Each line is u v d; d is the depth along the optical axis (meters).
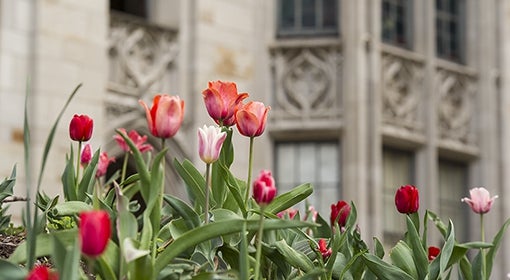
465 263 5.46
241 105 4.88
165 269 4.17
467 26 21.28
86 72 16.55
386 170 19.83
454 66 20.66
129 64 17.27
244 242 4.08
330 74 19.23
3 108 15.61
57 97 16.11
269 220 4.18
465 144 20.69
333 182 19.36
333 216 5.74
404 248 4.97
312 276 4.48
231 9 18.77
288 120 19.17
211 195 5.07
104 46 16.83
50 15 16.23
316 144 19.44
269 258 4.89
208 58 18.30
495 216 20.80
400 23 20.36
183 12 18.25
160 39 17.84
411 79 20.02
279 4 19.73
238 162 18.61
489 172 20.80
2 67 15.70
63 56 16.30
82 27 16.58
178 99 4.33
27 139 3.89
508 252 20.56
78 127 5.35
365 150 19.12
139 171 4.06
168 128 4.30
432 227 19.98
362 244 5.10
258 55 19.08
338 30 19.62
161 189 4.18
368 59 19.34
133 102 17.22
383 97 19.50
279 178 19.44
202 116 17.97
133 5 18.23
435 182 20.00
